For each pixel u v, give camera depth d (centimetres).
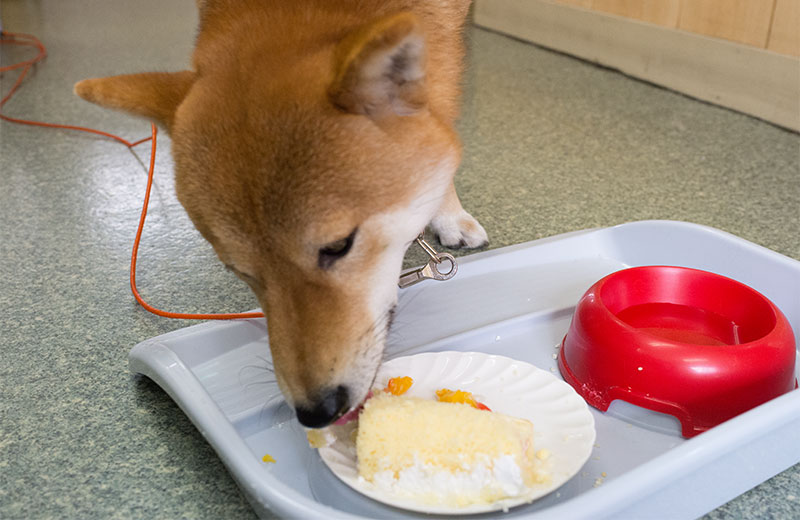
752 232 106
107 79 76
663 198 115
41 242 108
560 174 124
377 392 74
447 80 83
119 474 74
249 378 81
